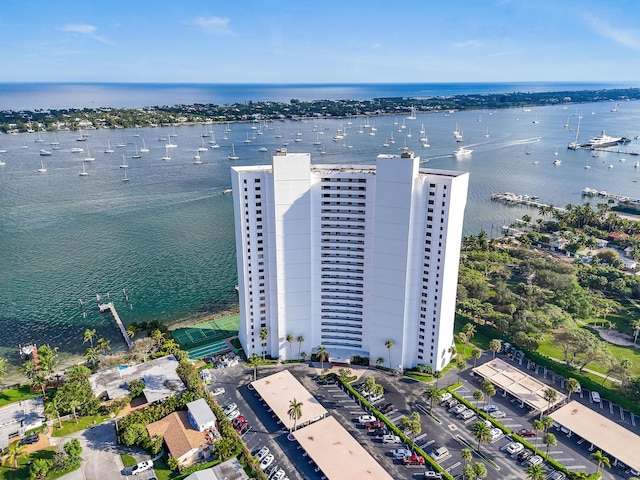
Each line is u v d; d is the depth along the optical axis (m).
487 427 124.94
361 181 144.50
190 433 125.12
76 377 142.50
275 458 120.56
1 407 137.88
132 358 164.00
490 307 189.50
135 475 114.31
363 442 125.88
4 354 177.38
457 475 114.81
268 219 150.62
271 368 159.62
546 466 117.38
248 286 157.62
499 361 159.62
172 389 142.62
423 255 146.75
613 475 115.31
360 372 156.75
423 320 152.88
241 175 145.50
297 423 129.75
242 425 131.25
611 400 143.00
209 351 170.50
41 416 132.50
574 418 131.50
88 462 118.19
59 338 188.38
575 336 162.38
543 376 156.25
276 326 162.25
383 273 149.50
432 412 137.62
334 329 164.00
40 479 112.31
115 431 129.50
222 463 116.12
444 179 136.12
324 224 151.38
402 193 139.50
